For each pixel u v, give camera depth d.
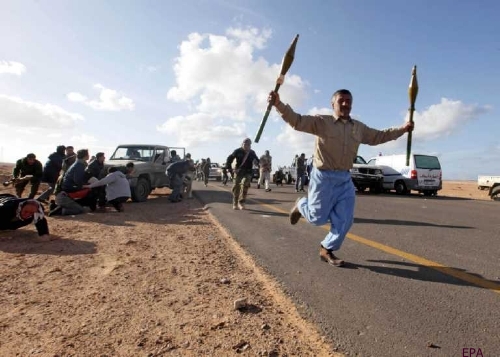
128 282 3.51
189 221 7.26
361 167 16.88
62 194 7.91
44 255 4.53
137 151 12.16
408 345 2.26
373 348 2.24
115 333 2.47
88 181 8.52
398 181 17.19
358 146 3.76
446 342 2.29
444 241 5.29
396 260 4.21
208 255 4.55
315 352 2.22
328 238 3.98
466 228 6.44
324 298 3.04
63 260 4.30
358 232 6.02
